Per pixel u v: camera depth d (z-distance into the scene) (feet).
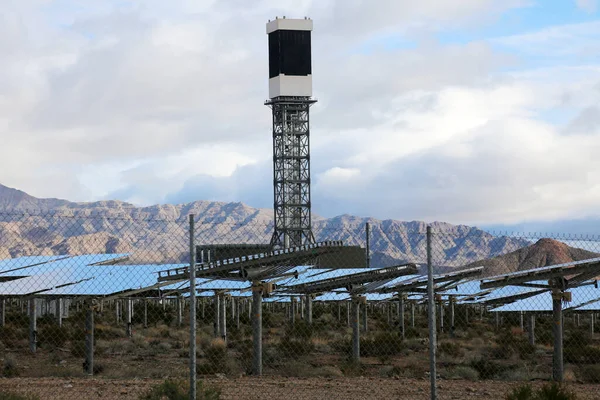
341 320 219.61
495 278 76.43
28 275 117.19
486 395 61.31
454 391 63.36
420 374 84.12
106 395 59.47
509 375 80.48
